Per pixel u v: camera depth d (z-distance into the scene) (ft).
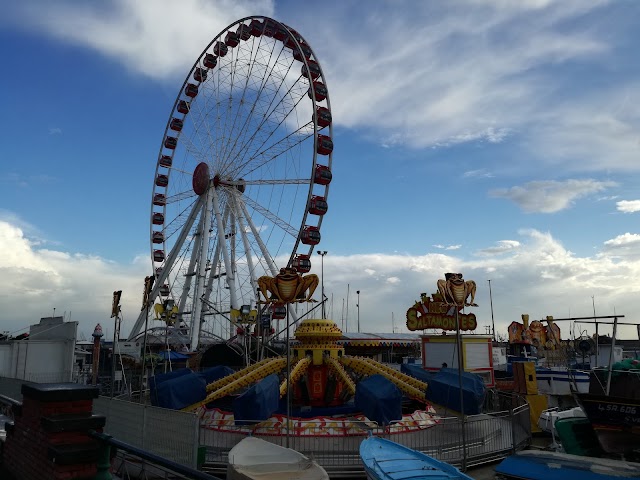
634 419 53.88
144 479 42.52
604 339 124.67
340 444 60.44
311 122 139.44
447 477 41.98
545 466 43.09
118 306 84.58
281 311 123.34
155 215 189.78
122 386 132.67
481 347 114.21
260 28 161.48
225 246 163.22
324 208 136.87
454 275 77.77
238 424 62.34
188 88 184.03
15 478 28.32
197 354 143.43
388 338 226.58
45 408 25.61
